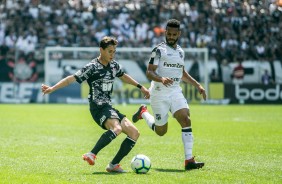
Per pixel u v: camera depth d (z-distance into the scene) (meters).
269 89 78.94
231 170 23.31
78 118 51.09
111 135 21.92
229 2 88.38
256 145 32.62
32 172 22.34
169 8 87.12
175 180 20.69
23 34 81.50
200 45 83.56
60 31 83.44
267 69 81.69
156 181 20.42
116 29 84.62
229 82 80.44
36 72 78.25
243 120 50.66
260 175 22.09
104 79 22.72
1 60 77.69
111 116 22.44
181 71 24.91
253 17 87.12
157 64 24.36
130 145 22.44
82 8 86.06
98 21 85.12
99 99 22.78
